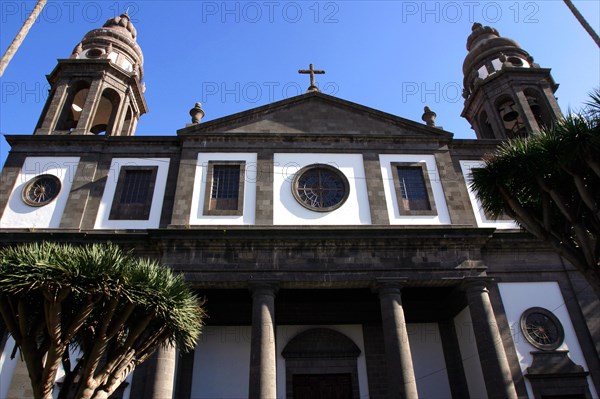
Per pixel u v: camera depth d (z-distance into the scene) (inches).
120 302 380.2
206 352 702.5
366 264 645.3
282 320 734.5
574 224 420.5
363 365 708.0
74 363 596.7
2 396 575.2
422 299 759.1
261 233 649.6
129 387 591.2
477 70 1024.2
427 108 868.6
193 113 835.4
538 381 615.8
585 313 664.4
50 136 775.1
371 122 815.7
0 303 357.4
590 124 415.2
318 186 745.6
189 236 645.9
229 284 625.9
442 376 701.3
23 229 689.0
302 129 797.9
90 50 946.7
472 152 811.4
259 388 545.0
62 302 374.0
